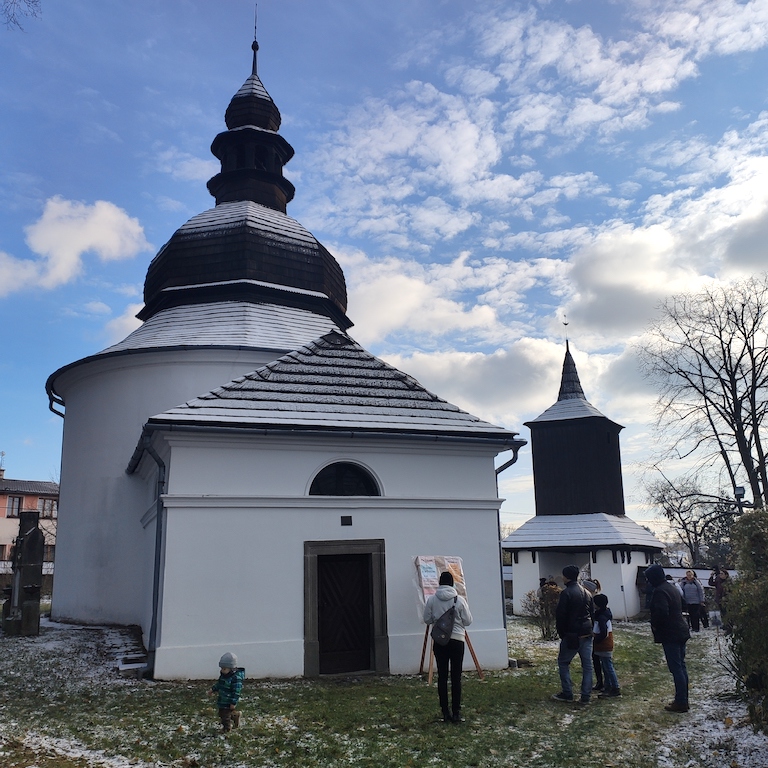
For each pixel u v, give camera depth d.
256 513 10.87
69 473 16.98
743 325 26.61
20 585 13.64
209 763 6.42
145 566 13.98
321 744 6.95
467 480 12.28
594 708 8.52
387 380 12.90
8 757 6.38
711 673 11.36
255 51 24.30
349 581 11.37
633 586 26.58
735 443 27.08
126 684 9.57
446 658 7.89
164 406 15.88
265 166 22.50
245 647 10.36
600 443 27.89
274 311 18.25
